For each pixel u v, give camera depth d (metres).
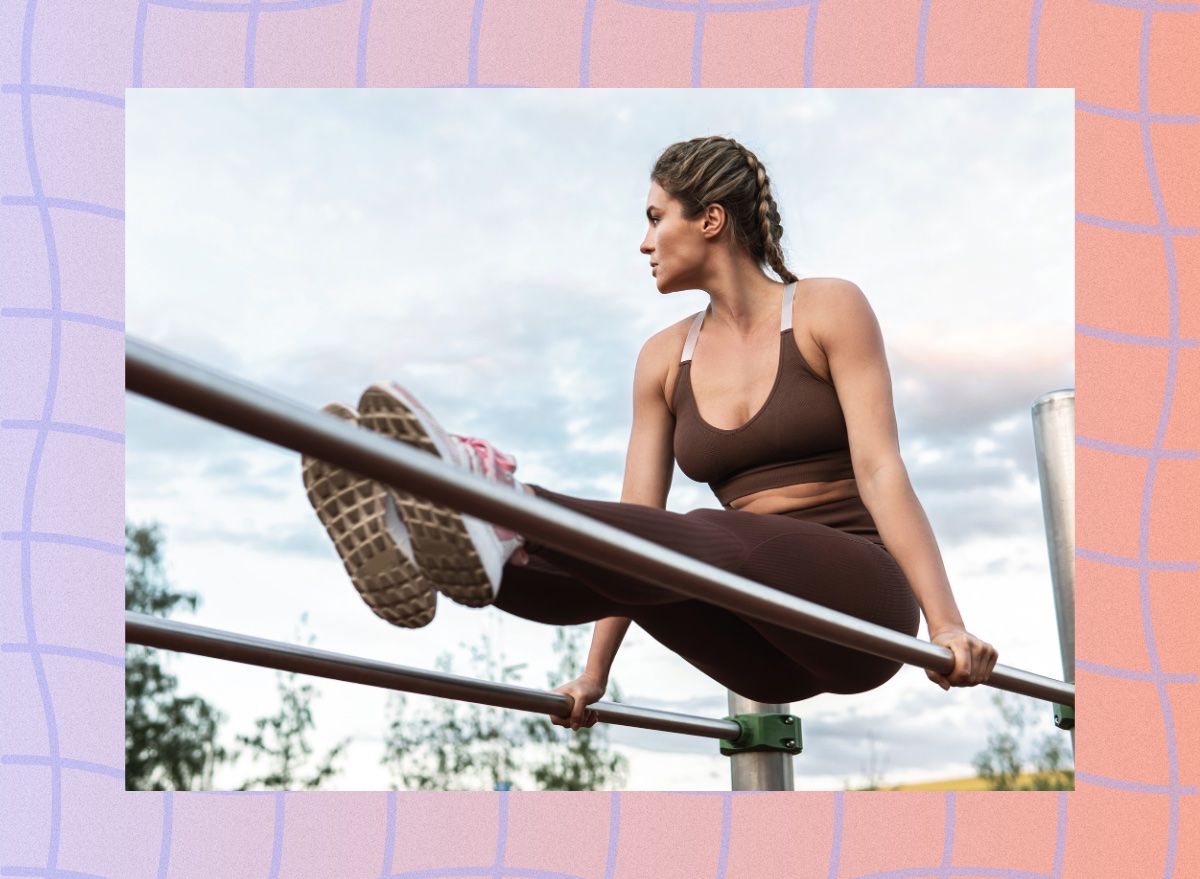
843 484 1.58
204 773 11.02
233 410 0.74
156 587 13.19
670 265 1.65
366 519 1.08
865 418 1.52
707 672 1.62
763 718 1.99
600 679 1.72
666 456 1.76
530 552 1.18
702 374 1.65
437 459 0.86
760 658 1.58
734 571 1.35
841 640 1.23
